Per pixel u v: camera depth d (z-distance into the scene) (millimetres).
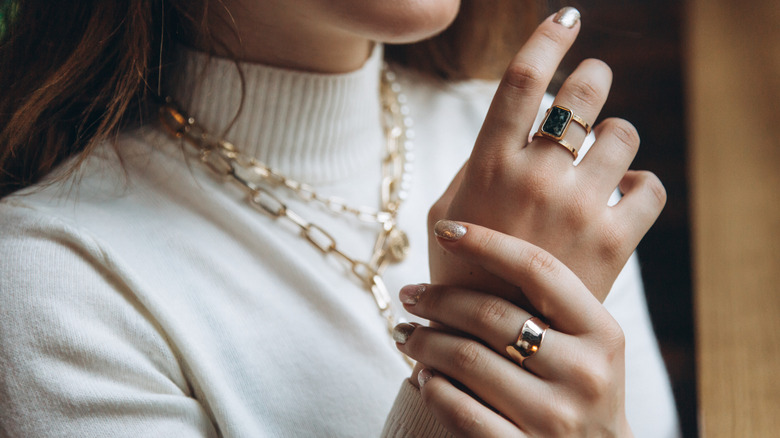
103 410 563
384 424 603
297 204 669
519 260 529
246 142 660
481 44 801
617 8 1527
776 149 816
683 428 1016
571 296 527
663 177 1315
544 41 553
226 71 646
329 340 619
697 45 1113
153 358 589
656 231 1259
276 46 644
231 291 612
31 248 581
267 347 608
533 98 548
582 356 523
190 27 651
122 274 588
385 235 677
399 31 598
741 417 592
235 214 635
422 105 767
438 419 539
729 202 765
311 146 670
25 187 651
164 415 580
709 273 701
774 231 722
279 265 631
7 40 654
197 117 657
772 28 1109
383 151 725
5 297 568
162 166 643
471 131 767
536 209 547
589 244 553
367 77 686
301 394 607
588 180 552
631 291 738
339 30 621
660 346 1135
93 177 633
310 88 654
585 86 552
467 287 560
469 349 535
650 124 1411
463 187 561
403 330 567
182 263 611
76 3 639
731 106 911
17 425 554
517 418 527
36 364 558
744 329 651
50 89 641
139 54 629
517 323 530
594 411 524
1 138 662
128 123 663
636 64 1482
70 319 567
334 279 646
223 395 588
